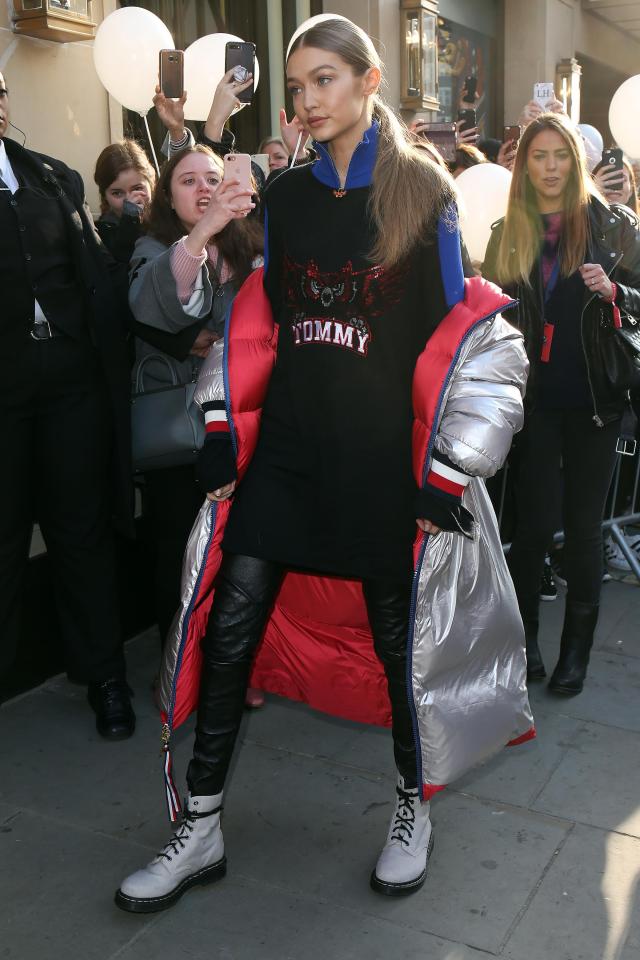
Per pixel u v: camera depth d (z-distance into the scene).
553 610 4.18
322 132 2.00
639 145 5.35
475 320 2.05
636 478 4.38
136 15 3.79
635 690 3.46
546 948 2.18
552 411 3.25
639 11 10.29
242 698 2.33
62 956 2.16
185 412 2.95
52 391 2.89
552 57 9.33
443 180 2.04
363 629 2.53
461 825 2.63
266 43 5.98
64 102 4.11
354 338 2.09
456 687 2.28
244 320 2.26
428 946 2.19
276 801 2.75
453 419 2.06
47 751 3.02
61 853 2.52
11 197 2.72
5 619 3.05
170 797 2.32
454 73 8.30
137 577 3.82
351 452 2.15
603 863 2.48
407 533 2.19
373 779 2.87
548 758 2.99
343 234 2.06
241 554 2.26
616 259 3.14
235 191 2.53
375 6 6.33
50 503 3.02
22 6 3.78
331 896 2.35
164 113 3.52
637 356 3.13
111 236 3.39
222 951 2.18
